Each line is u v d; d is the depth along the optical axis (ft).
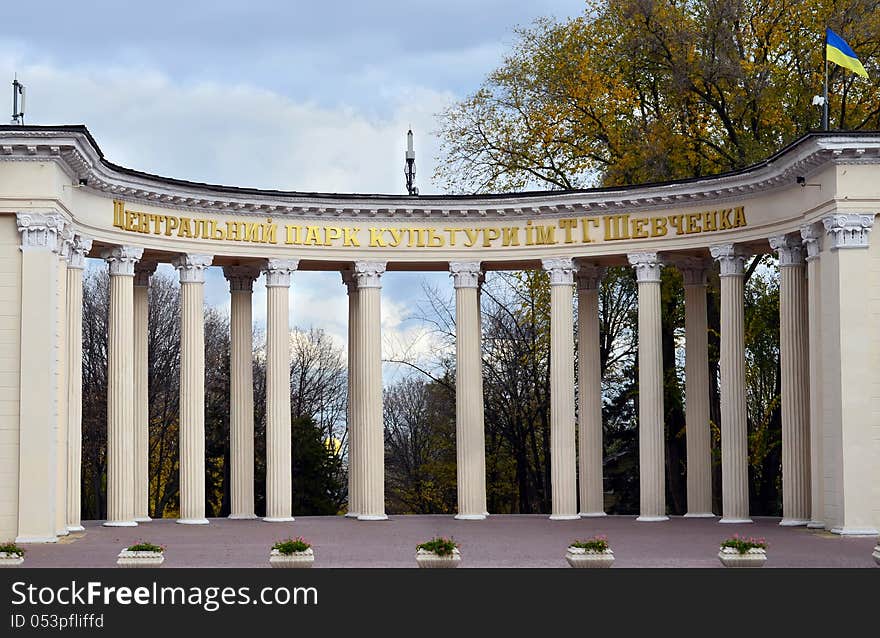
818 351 154.30
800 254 162.40
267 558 126.31
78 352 160.86
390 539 148.36
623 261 186.29
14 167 145.07
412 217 183.62
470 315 183.42
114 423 166.91
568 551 113.39
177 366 296.30
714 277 212.84
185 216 173.78
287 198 178.91
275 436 179.52
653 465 177.06
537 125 231.50
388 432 341.62
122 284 167.02
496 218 183.93
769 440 222.89
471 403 183.32
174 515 289.12
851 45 207.41
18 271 145.18
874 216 147.54
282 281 180.04
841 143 146.10
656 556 126.21
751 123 219.82
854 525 145.48
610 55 229.66
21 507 142.72
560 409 181.78
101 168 158.61
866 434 146.10
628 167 218.38
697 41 215.92
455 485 281.74
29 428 143.74
